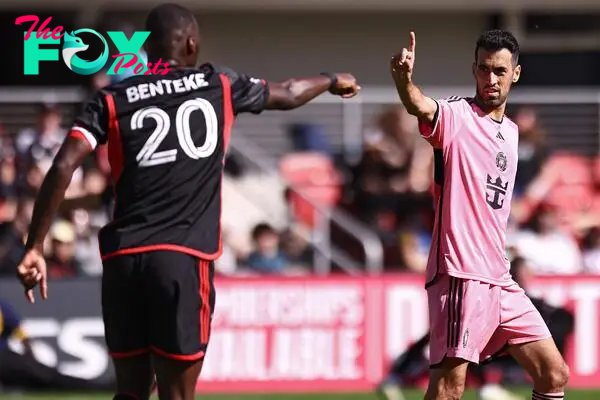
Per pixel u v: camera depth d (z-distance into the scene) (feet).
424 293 139.33
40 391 134.10
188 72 72.79
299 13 199.00
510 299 79.77
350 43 199.82
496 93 78.84
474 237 78.43
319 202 166.81
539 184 167.63
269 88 74.79
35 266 70.18
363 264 161.17
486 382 134.21
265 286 137.80
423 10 197.67
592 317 138.62
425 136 78.64
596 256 163.02
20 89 189.47
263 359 137.18
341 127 176.04
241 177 170.09
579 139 179.52
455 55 200.44
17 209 146.51
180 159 70.95
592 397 130.93
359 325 138.51
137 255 70.44
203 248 71.26
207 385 136.36
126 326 71.92
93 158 136.15
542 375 80.23
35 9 187.52
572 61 201.26
